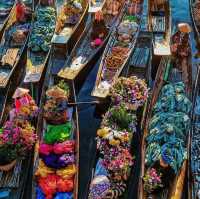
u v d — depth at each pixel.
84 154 18.16
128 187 16.02
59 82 20.00
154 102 19.08
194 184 15.89
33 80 20.36
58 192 15.70
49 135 17.53
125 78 19.30
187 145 17.06
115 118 17.86
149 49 22.42
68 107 19.27
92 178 16.12
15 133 16.98
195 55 22.91
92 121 19.64
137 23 24.12
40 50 22.31
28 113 18.17
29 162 16.94
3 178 16.47
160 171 15.99
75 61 21.58
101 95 19.25
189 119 17.97
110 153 16.58
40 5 25.97
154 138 16.97
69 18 24.22
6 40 23.20
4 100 19.45
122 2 25.28
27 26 24.33
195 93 19.38
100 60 22.42
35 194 15.58
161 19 24.30
